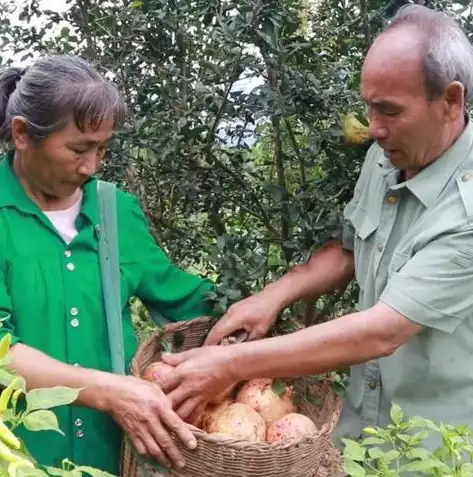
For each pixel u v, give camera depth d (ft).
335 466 6.55
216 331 5.83
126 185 7.84
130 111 7.41
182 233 8.21
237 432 4.90
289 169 7.85
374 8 6.82
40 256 5.16
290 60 6.73
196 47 7.30
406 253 5.15
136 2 7.20
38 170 5.00
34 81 4.71
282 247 7.06
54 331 5.16
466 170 5.04
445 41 4.70
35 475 2.91
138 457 4.98
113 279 5.38
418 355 5.31
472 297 4.94
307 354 4.91
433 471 4.00
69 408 5.26
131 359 5.66
